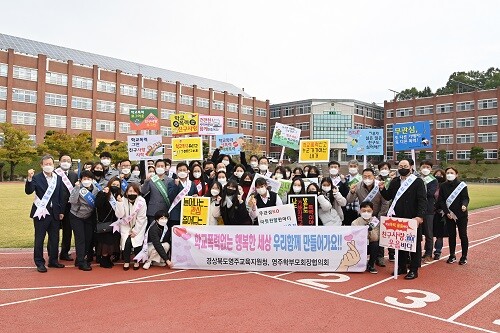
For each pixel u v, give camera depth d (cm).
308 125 7600
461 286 687
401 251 771
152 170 980
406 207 745
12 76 5012
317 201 819
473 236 1291
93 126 5672
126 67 6662
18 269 775
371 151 1199
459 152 6825
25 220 1429
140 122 2472
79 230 777
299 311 551
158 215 799
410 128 1148
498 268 831
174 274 749
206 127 1602
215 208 830
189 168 940
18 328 482
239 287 666
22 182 4350
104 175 955
